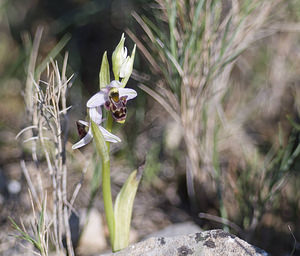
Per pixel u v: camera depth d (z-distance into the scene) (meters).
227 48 0.68
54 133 0.61
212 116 0.73
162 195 0.75
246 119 0.80
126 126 0.79
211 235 0.58
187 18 0.67
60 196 0.61
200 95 0.69
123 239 0.60
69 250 0.61
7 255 0.64
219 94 0.73
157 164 0.77
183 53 0.67
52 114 0.61
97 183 0.68
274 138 0.77
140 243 0.58
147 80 0.73
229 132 0.77
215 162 0.70
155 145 0.78
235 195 0.70
